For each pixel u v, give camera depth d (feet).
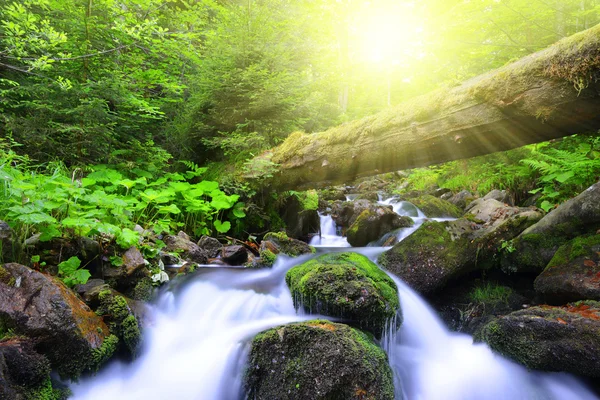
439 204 23.36
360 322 8.43
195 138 21.77
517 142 11.50
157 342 9.00
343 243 20.30
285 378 6.97
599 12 24.48
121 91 16.47
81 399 7.09
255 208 18.67
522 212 13.24
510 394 7.94
